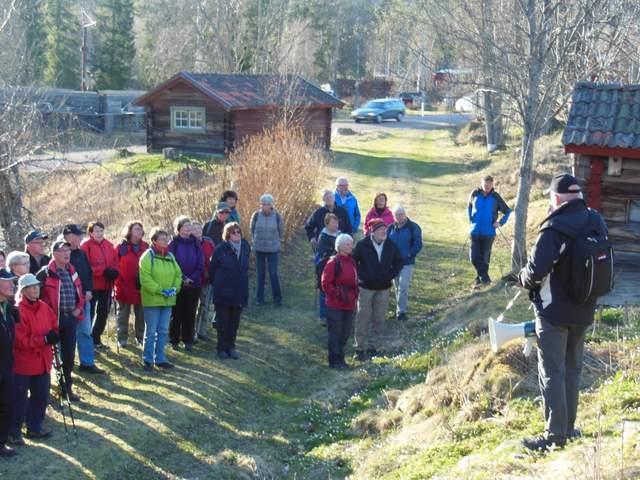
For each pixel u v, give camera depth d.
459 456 7.10
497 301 12.38
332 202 13.93
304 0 75.19
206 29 57.12
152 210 17.95
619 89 12.09
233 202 13.57
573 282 5.75
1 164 18.81
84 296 10.46
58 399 9.73
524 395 8.12
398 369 10.80
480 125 43.41
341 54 82.62
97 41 60.91
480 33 14.53
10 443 8.38
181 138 31.88
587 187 11.72
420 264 17.22
